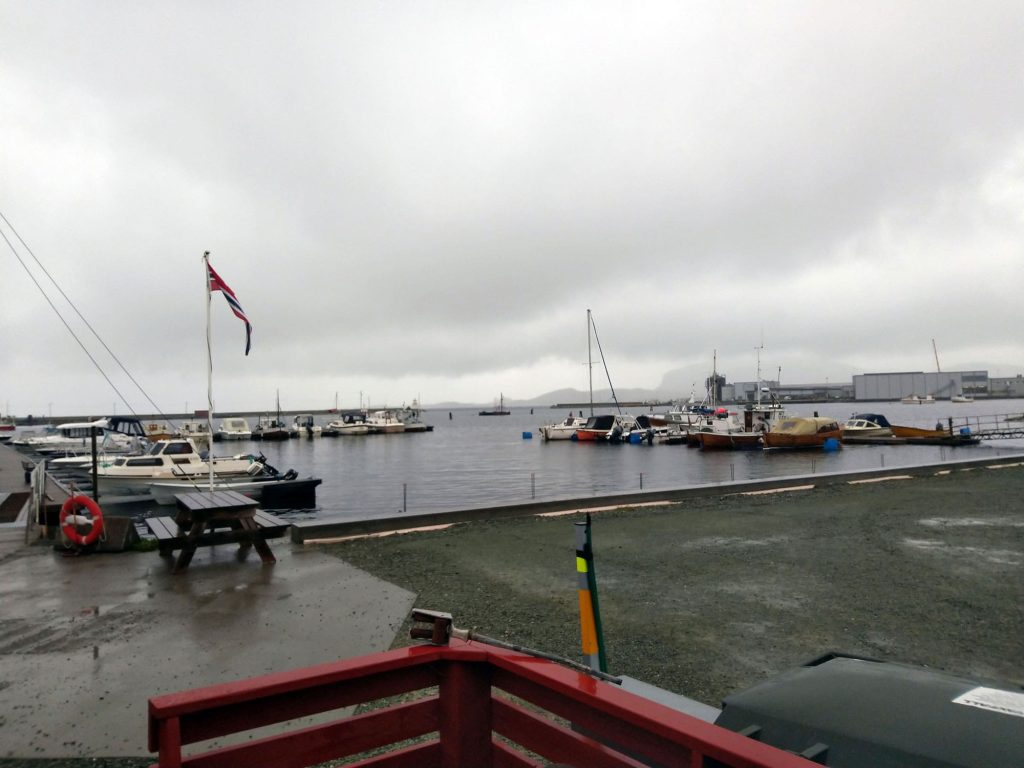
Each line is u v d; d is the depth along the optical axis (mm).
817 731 2311
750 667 5816
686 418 81625
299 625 6945
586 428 87062
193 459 32281
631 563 10039
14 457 47531
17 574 9367
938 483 20797
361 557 10531
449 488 40750
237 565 9898
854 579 9023
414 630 2500
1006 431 60406
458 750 2307
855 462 48000
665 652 6195
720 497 17562
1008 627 6945
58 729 4598
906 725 2189
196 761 1965
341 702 2191
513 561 10211
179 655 6055
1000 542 11516
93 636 6613
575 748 2062
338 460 68812
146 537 12117
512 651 2434
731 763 1591
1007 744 1954
